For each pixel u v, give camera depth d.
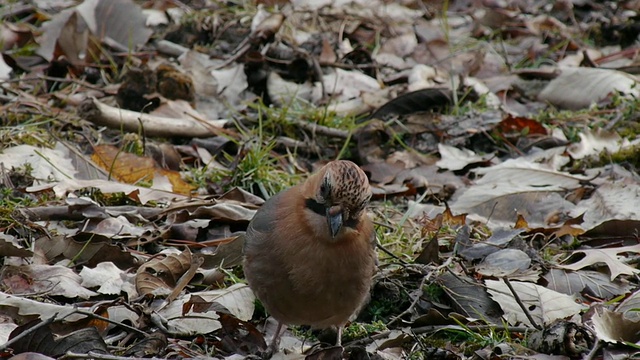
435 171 12.20
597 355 7.86
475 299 8.98
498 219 11.01
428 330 8.56
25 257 9.05
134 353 7.68
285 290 7.74
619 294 9.24
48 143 11.57
